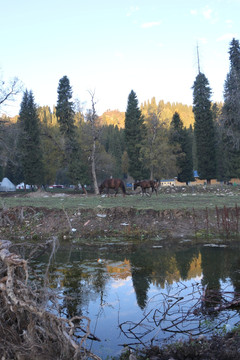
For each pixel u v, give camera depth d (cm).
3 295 342
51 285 648
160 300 568
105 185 2391
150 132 5312
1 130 3672
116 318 492
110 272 759
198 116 4922
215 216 1452
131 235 1287
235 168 4322
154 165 5169
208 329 451
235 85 4025
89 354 339
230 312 511
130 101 5284
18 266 342
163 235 1284
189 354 381
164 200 1995
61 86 4769
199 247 1054
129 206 1590
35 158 4909
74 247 1080
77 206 1622
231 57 4259
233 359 363
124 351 394
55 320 328
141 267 804
